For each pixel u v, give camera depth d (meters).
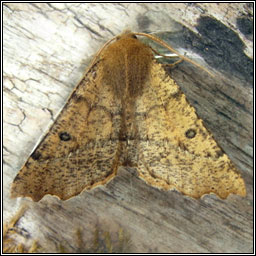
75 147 0.09
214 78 0.10
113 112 0.09
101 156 0.09
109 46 0.09
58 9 0.10
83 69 0.10
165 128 0.09
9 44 0.10
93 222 0.10
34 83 0.10
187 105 0.09
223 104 0.10
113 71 0.09
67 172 0.09
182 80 0.10
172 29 0.10
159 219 0.10
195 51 0.10
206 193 0.09
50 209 0.09
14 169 0.09
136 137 0.09
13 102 0.10
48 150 0.09
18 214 0.09
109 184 0.10
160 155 0.09
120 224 0.10
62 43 0.10
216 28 0.10
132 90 0.09
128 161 0.09
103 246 0.09
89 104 0.09
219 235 0.09
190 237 0.10
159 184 0.09
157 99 0.09
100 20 0.10
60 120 0.09
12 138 0.10
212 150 0.09
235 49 0.10
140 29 0.10
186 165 0.09
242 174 0.10
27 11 0.10
